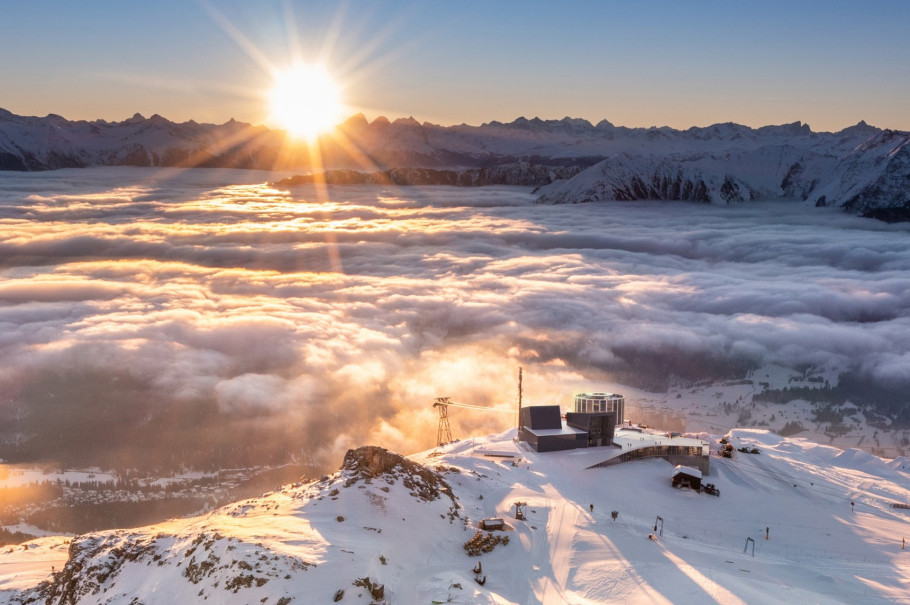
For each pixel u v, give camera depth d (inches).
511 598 2536.9
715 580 2760.8
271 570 2305.6
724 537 3572.8
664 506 3927.2
